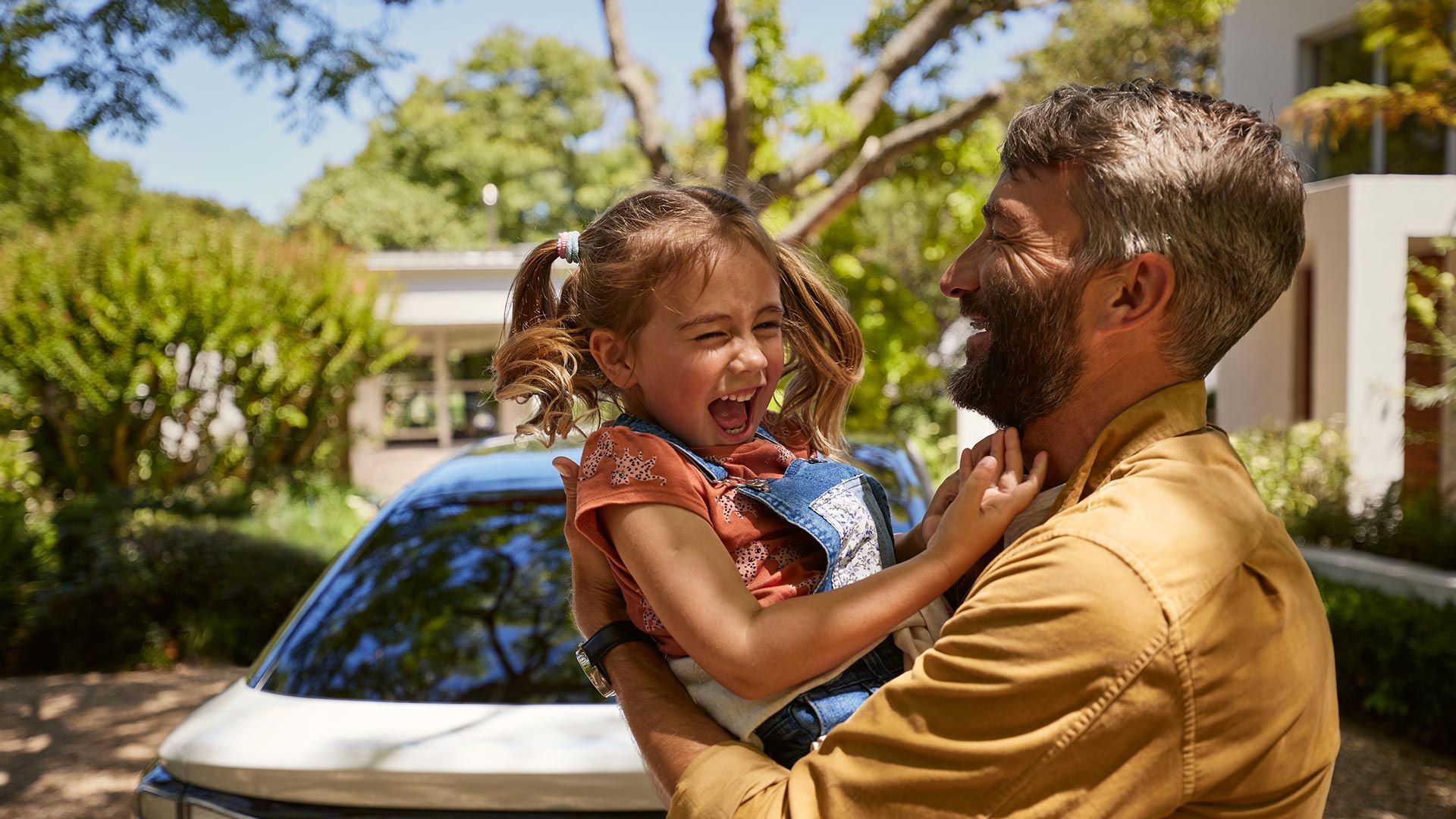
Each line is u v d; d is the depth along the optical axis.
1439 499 7.45
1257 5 10.84
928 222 10.91
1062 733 1.03
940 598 1.48
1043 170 1.25
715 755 1.26
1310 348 9.86
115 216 12.25
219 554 7.32
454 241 33.47
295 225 32.81
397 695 2.46
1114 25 20.53
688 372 1.44
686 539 1.33
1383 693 5.24
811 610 1.22
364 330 12.86
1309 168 1.30
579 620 1.60
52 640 6.95
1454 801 4.47
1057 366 1.26
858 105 8.57
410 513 3.18
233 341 11.80
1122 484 1.15
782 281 1.73
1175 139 1.18
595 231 1.58
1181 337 1.21
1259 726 1.06
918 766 1.08
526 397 1.62
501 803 2.06
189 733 2.33
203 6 5.84
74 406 11.44
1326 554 7.34
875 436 3.88
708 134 11.37
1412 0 7.15
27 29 5.75
